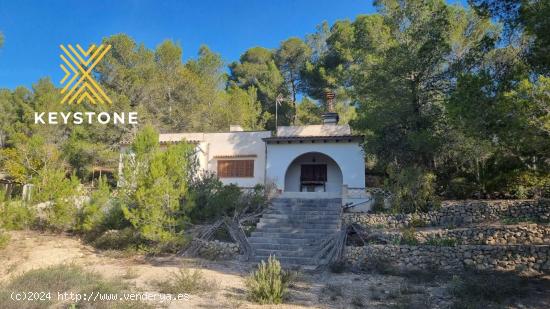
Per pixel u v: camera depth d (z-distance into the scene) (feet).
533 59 33.86
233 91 141.28
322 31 159.43
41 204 56.54
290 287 31.50
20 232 53.62
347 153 72.33
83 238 52.08
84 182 97.04
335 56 138.31
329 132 81.87
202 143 82.12
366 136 69.87
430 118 62.03
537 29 31.17
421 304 26.48
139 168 46.03
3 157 94.17
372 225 53.67
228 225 49.11
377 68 65.41
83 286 28.37
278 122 142.41
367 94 70.44
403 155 63.87
